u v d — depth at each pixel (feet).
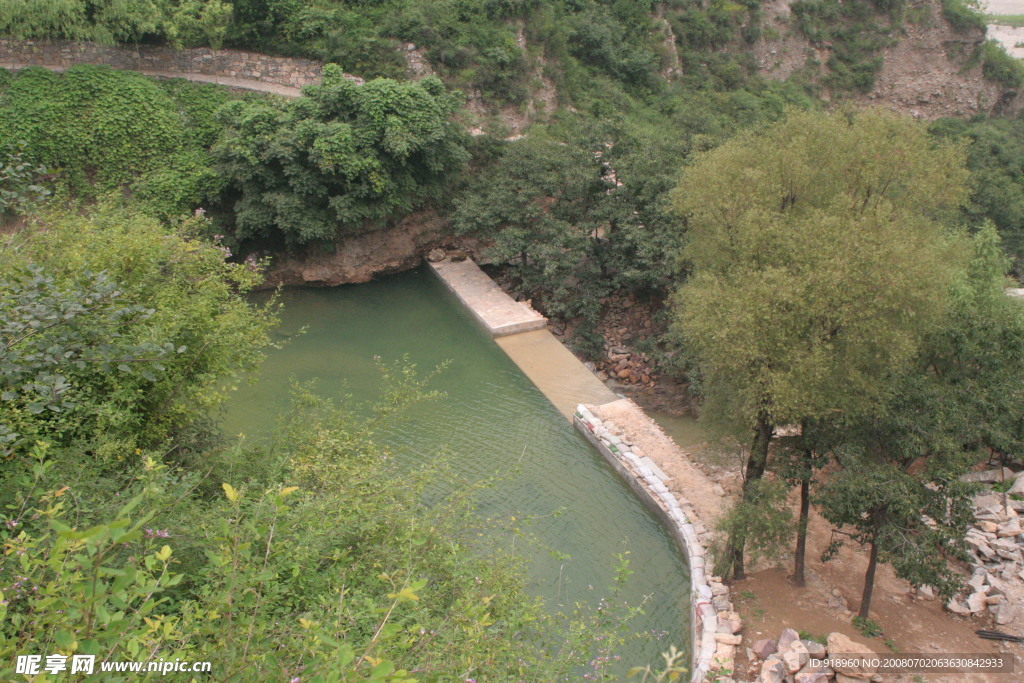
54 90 108.37
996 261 72.54
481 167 122.42
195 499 39.47
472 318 111.96
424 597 33.68
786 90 179.22
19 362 32.81
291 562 30.89
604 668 39.01
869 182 73.41
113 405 43.83
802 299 54.85
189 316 50.85
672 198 85.87
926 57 191.62
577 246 110.73
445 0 134.31
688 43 175.42
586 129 116.37
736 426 60.18
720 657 54.60
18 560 26.55
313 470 42.22
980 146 164.96
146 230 56.70
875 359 56.75
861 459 55.98
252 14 125.29
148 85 113.50
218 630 23.47
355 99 107.86
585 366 100.58
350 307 115.65
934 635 57.00
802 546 61.41
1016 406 61.46
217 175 110.42
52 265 47.67
